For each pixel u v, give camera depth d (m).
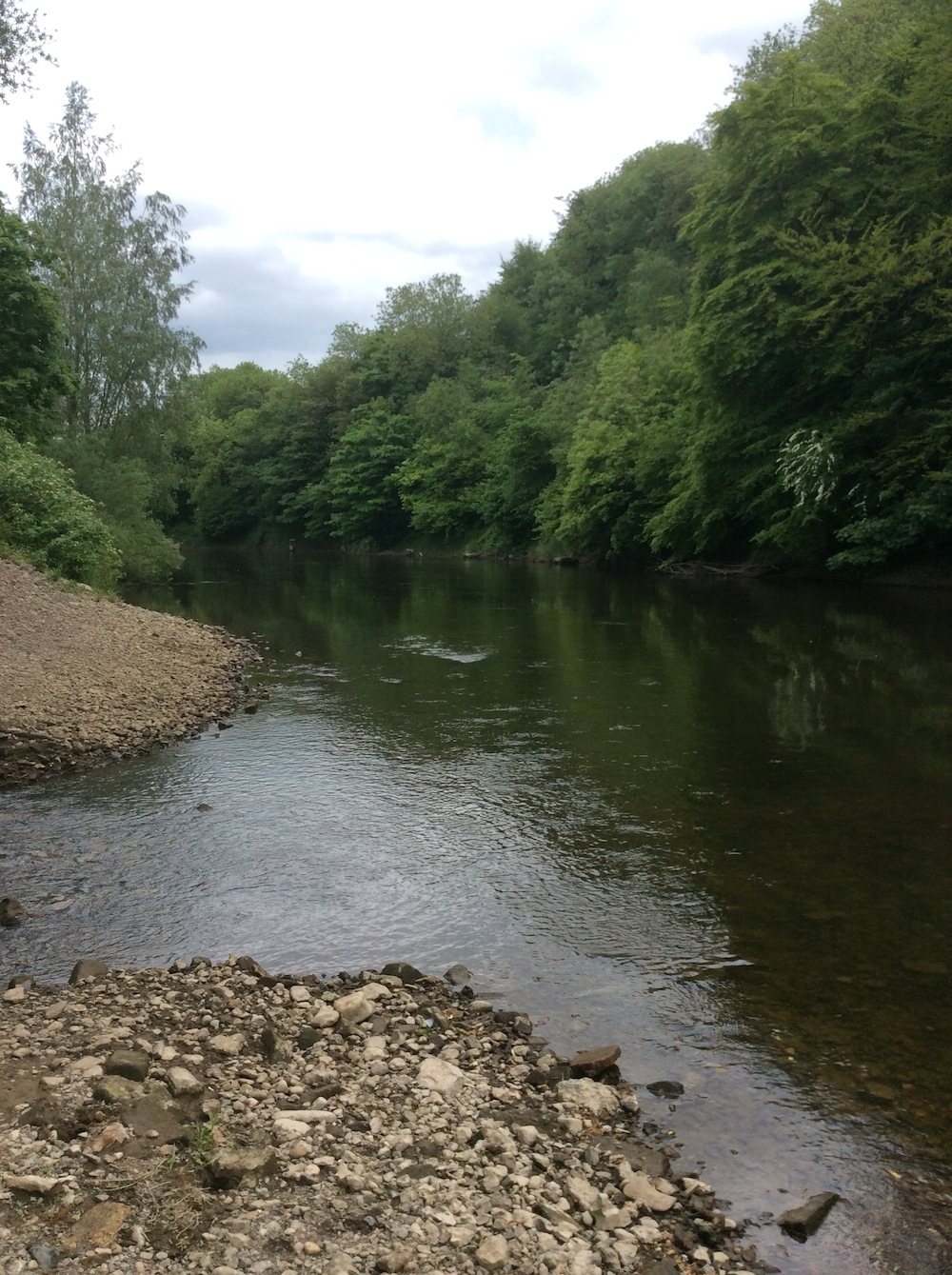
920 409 25.06
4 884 6.82
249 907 6.49
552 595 28.94
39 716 10.62
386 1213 3.31
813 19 41.44
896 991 5.36
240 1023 4.79
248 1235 3.12
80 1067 4.14
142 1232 3.07
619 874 7.08
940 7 27.30
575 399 48.69
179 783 9.33
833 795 8.90
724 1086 4.44
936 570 26.88
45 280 33.41
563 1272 3.10
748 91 28.97
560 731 11.42
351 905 6.55
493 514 52.91
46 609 15.82
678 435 35.56
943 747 10.49
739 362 27.70
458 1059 4.56
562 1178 3.66
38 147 34.59
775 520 30.25
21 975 5.40
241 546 76.38
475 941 6.01
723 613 22.62
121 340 34.62
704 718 12.03
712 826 8.11
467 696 13.55
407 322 70.94
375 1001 5.08
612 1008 5.17
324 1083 4.21
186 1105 3.92
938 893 6.70
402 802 8.80
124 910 6.41
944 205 26.27
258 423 77.75
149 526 34.56
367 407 67.38
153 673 13.73
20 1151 3.45
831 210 27.88
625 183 68.44
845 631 18.94
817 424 27.52
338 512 65.62
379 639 19.55
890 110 26.97
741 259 28.36
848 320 26.45
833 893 6.71
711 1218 3.51
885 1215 3.58
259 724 11.89
